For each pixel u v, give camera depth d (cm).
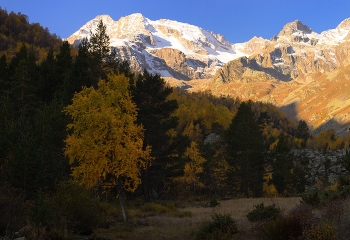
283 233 1026
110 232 1562
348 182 2220
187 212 2464
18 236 1218
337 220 1106
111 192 2909
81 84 3017
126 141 1777
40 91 3888
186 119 8975
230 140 5453
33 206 1346
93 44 3819
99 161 1711
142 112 3384
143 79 3525
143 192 3700
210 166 5553
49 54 5100
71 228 1487
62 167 2202
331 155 7256
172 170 3753
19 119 2434
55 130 2517
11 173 1717
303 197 1869
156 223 1914
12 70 4591
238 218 1928
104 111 1734
